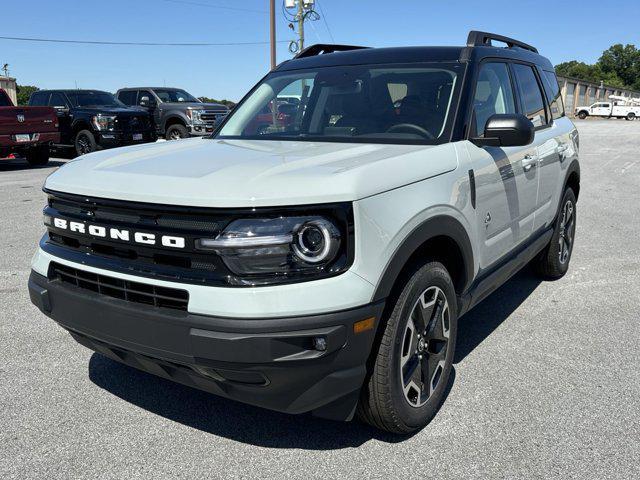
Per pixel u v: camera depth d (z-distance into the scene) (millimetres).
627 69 138875
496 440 2738
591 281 5199
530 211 4055
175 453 2654
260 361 2176
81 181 2588
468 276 3102
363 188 2316
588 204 9180
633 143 22688
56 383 3301
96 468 2541
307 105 3709
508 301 4703
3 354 3666
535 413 2971
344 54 3992
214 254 2195
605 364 3533
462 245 2967
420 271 2646
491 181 3287
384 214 2398
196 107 17312
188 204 2219
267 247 2168
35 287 2762
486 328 4141
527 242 4172
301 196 2199
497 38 4016
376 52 3859
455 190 2885
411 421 2711
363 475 2494
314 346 2227
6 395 3158
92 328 2539
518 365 3533
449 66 3463
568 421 2893
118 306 2400
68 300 2596
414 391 2768
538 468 2527
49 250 2748
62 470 2525
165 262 2328
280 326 2164
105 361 3592
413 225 2533
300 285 2193
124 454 2645
